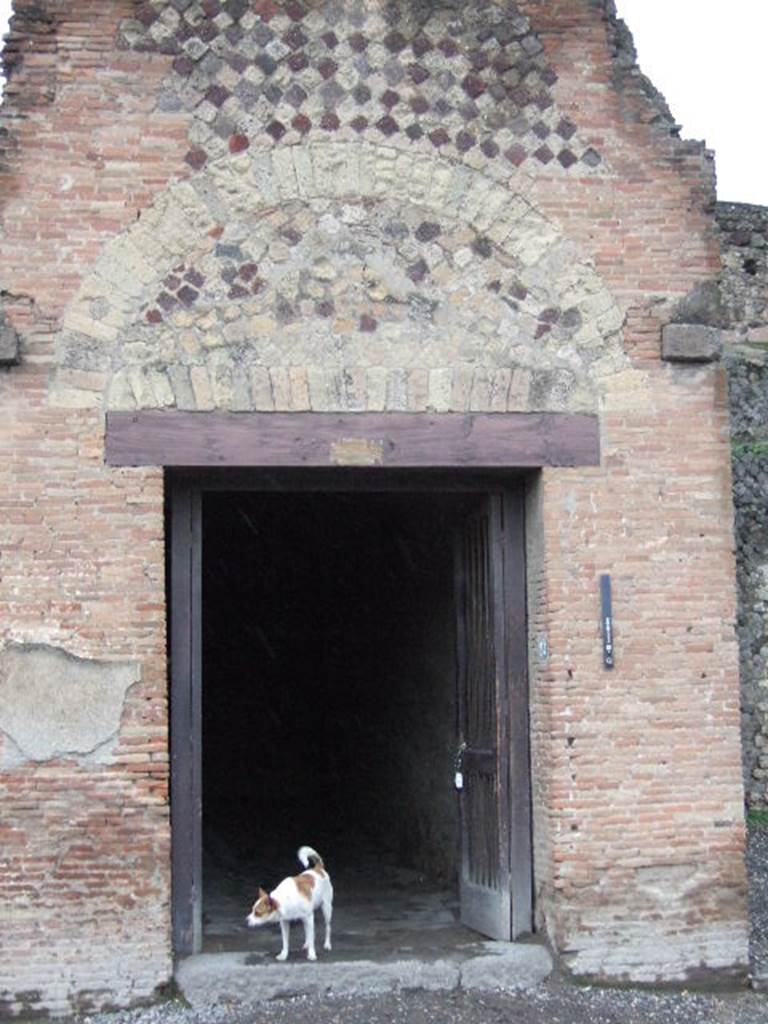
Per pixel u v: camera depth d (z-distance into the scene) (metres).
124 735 6.53
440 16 7.05
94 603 6.56
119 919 6.45
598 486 6.98
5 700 6.48
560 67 7.13
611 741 6.86
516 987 6.70
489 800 7.37
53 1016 6.35
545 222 7.06
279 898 6.79
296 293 6.85
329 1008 6.34
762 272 16.42
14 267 6.64
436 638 8.97
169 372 6.71
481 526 7.51
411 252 6.96
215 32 6.86
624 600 6.94
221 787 13.77
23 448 6.58
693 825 6.88
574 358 7.03
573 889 6.77
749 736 12.01
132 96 6.79
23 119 6.70
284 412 6.79
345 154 6.94
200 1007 6.43
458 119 7.04
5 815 6.43
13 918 6.39
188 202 6.79
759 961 7.26
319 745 12.91
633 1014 6.40
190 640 6.93
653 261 7.12
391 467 6.88
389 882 9.29
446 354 6.94
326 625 12.42
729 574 7.04
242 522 12.72
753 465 12.38
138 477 6.64
